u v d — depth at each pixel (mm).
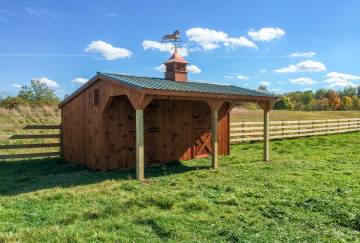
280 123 22094
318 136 23078
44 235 5465
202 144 14664
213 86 13820
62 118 14195
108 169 11906
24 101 29734
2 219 6328
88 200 7625
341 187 8742
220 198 7746
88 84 12203
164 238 5551
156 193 8062
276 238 5570
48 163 13211
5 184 9555
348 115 45719
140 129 10047
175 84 11953
